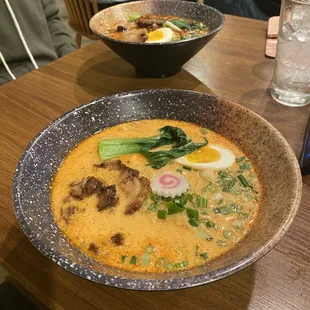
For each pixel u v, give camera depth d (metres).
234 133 0.33
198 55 0.55
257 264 0.26
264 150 0.30
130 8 0.61
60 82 0.50
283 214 0.23
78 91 0.48
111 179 0.31
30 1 0.68
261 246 0.21
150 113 0.37
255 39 0.59
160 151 0.33
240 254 0.22
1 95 0.47
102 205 0.28
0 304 0.33
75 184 0.30
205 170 0.31
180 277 0.20
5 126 0.41
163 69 0.48
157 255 0.25
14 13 0.66
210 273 0.19
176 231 0.27
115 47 0.45
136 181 0.30
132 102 0.36
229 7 1.12
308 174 0.33
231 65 0.52
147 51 0.43
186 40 0.43
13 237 0.29
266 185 0.28
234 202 0.28
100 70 0.53
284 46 0.41
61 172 0.32
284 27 0.41
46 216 0.27
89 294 0.25
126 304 0.24
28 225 0.23
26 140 0.39
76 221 0.28
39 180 0.29
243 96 0.45
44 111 0.44
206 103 0.35
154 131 0.36
